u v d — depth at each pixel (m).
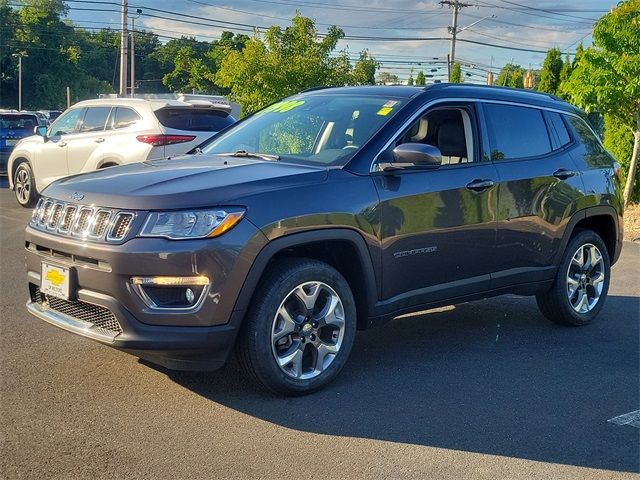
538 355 5.58
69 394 4.47
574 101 13.19
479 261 5.47
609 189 6.54
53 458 3.66
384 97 5.43
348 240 4.62
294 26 16.23
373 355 5.48
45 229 4.52
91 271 4.18
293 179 4.52
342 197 4.61
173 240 4.05
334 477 3.59
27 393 4.46
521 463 3.81
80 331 4.30
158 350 4.09
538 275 5.95
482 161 5.55
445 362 5.35
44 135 11.77
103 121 11.42
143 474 3.54
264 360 4.34
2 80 82.31
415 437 4.06
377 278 4.84
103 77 97.69
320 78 16.19
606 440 4.11
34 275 4.65
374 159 4.89
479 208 5.39
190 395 4.51
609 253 6.77
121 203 4.17
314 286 4.55
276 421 4.20
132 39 54.19
